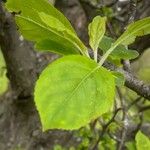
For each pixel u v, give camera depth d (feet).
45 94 0.97
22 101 3.02
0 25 2.33
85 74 1.03
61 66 1.02
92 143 2.66
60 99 0.98
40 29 1.26
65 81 1.00
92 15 2.36
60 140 3.26
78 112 0.98
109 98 1.02
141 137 1.50
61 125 0.95
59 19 1.18
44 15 1.14
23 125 3.20
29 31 1.28
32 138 3.22
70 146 3.26
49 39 1.26
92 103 1.01
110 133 2.63
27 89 2.85
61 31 1.22
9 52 2.58
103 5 2.06
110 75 1.05
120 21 2.30
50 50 1.26
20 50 2.60
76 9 3.18
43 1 1.20
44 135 3.23
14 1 1.23
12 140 3.23
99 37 1.19
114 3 2.30
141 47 2.24
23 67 2.72
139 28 1.19
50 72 1.00
